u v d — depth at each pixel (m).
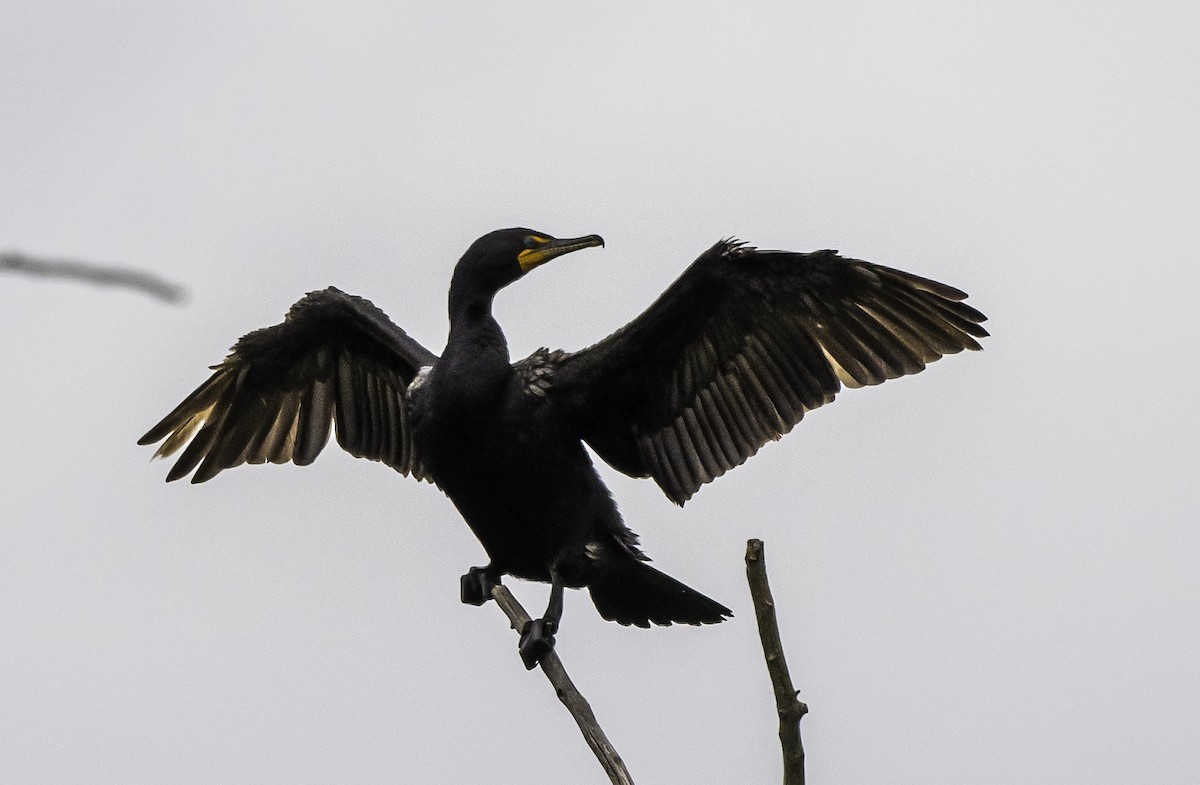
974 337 11.97
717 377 12.55
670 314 12.20
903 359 12.18
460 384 11.99
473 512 12.33
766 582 7.96
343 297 13.64
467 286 12.40
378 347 13.59
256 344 13.73
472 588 12.46
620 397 12.55
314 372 13.96
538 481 12.10
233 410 14.09
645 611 12.75
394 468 13.84
